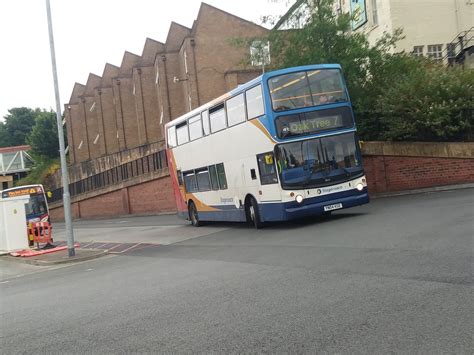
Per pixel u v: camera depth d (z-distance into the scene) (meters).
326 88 15.64
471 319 5.11
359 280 7.27
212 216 20.69
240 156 17.23
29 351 5.86
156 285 9.18
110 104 63.06
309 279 7.80
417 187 22.28
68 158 70.94
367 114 23.83
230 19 43.88
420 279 6.86
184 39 44.06
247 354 4.86
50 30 17.92
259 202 16.41
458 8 30.59
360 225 13.38
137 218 38.09
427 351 4.45
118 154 50.53
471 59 28.81
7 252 22.12
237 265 10.20
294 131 15.10
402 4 30.02
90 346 5.74
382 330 5.08
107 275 11.77
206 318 6.30
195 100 42.91
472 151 21.33
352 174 15.44
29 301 9.49
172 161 24.41
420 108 21.70
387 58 24.27
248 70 41.84
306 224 16.06
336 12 24.50
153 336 5.81
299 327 5.47
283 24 24.33
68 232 17.53
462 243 8.84
